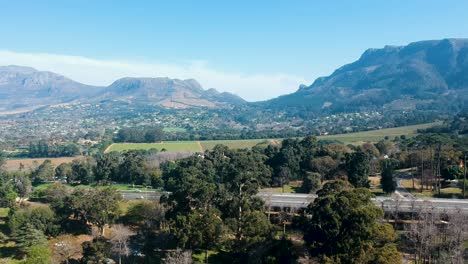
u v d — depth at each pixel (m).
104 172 168.38
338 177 144.38
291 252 82.12
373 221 74.31
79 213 106.50
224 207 99.75
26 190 140.12
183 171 127.19
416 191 134.50
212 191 100.69
